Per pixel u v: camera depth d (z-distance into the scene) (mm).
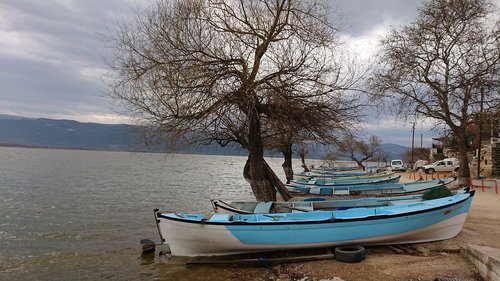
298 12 12180
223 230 9297
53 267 10516
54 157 112125
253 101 11445
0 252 12086
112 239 13844
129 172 55875
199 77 11195
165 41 11562
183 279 8859
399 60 23984
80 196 26531
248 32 11914
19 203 22984
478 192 23172
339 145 13742
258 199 13219
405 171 57406
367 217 9336
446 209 9883
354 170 44656
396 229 9547
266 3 12133
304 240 9328
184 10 11609
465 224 12312
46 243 13266
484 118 22797
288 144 17719
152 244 11586
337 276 7914
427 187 18547
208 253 9703
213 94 11547
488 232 11062
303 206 12008
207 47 11711
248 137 13531
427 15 23750
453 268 7941
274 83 11977
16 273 10055
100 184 35750
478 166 35250
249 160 13688
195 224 9375
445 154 60594
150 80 11461
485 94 22938
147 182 39562
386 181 24484
